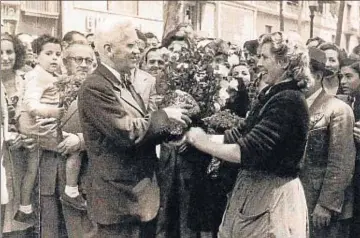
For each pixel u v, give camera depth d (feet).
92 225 8.39
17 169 8.57
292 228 7.88
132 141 7.90
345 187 8.54
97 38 7.99
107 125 7.83
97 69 7.93
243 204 7.98
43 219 8.61
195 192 8.18
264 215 7.90
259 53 7.84
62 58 8.37
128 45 7.95
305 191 8.53
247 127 7.77
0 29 8.46
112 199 8.23
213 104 8.08
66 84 8.36
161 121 7.88
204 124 8.00
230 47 8.58
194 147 7.98
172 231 8.30
